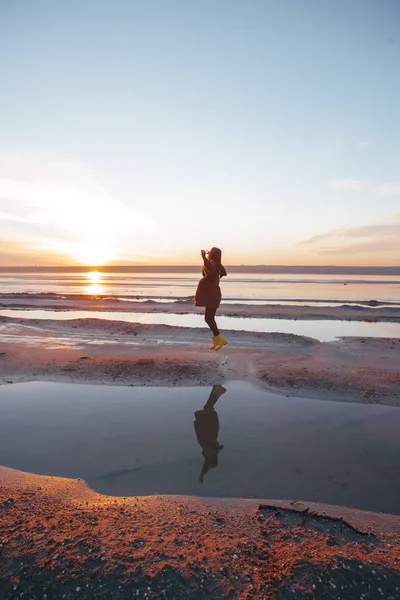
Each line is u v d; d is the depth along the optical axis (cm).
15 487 561
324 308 3189
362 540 423
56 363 1359
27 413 938
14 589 340
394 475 634
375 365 1322
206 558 381
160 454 714
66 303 3681
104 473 642
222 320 2681
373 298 4422
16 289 6112
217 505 522
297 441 773
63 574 353
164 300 4097
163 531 432
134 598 333
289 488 591
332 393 1070
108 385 1158
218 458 698
